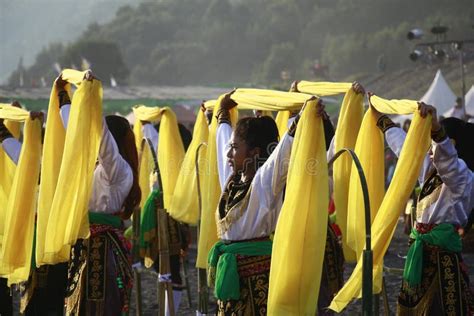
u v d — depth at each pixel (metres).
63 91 17.70
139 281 22.42
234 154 15.03
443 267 16.56
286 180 14.21
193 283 29.53
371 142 16.92
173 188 23.98
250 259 14.48
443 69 96.00
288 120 19.14
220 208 14.97
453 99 67.94
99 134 16.64
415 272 16.61
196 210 21.75
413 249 16.75
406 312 16.80
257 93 16.33
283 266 13.79
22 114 19.39
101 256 17.20
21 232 19.09
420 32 78.81
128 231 26.14
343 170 17.56
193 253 36.16
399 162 15.43
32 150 19.17
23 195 19.11
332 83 18.09
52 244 16.58
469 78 89.38
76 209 16.44
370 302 12.77
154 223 24.30
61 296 19.61
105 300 17.08
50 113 17.70
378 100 16.67
